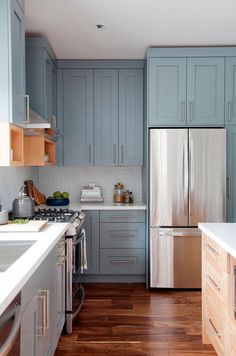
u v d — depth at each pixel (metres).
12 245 2.05
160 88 3.85
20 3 2.40
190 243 3.83
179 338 2.74
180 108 3.86
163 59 3.85
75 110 4.27
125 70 4.29
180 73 3.85
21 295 1.43
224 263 2.04
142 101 4.30
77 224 2.98
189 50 3.84
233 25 3.26
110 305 3.42
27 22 3.14
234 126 3.88
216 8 2.89
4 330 1.17
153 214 3.82
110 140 4.30
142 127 4.31
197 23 3.21
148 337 2.76
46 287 1.98
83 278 4.14
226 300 2.01
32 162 3.37
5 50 2.15
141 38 3.58
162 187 3.80
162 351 2.55
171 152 3.78
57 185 4.62
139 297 3.64
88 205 4.18
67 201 4.27
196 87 3.86
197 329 2.89
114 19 3.09
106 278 4.15
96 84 4.28
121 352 2.53
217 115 3.87
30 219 2.90
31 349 1.62
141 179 4.64
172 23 3.19
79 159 4.30
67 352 2.53
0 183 3.04
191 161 3.78
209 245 2.42
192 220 3.80
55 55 4.10
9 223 2.53
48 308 2.02
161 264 3.83
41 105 3.48
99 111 4.29
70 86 4.26
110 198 4.64
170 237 3.82
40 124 2.64
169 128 3.86
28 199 3.08
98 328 2.91
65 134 4.28
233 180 3.89
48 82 3.70
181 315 3.18
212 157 3.79
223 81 3.86
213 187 3.79
